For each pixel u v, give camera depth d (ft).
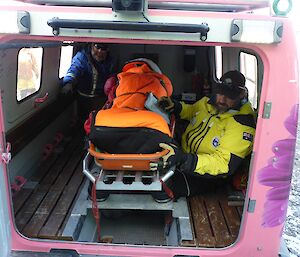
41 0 6.93
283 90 6.70
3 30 6.33
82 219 9.49
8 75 10.76
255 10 7.57
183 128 12.31
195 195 10.47
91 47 15.70
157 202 9.70
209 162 9.12
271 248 7.74
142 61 12.94
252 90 11.44
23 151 11.82
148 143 8.46
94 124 8.69
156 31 6.23
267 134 6.94
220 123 9.89
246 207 7.50
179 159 8.89
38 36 6.47
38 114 13.23
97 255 7.86
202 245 8.47
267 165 7.13
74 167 12.62
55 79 15.44
